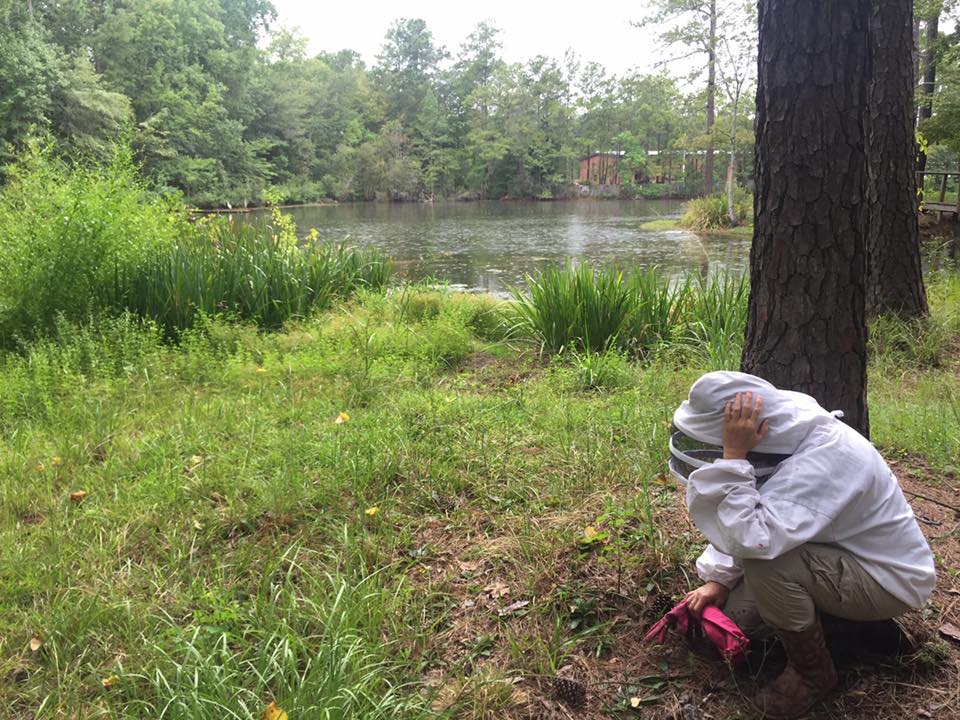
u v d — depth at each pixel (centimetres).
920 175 1767
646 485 372
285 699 236
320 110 7406
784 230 326
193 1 6581
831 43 302
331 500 384
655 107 6894
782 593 220
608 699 247
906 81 709
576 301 755
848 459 218
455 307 870
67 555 340
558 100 7662
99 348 655
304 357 668
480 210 5012
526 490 391
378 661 264
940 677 245
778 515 213
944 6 1620
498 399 555
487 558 329
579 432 468
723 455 228
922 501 363
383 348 710
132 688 254
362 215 4459
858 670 248
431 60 8569
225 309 836
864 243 324
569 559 316
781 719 231
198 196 5153
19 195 840
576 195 7381
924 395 543
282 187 6181
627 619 282
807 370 330
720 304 761
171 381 625
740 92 2880
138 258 816
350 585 305
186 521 369
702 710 239
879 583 220
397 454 430
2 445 478
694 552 305
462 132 7962
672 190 7194
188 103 5178
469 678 252
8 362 642
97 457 470
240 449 454
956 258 1378
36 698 257
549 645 268
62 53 3844
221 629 277
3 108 3148
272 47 7962
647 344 734
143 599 305
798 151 316
